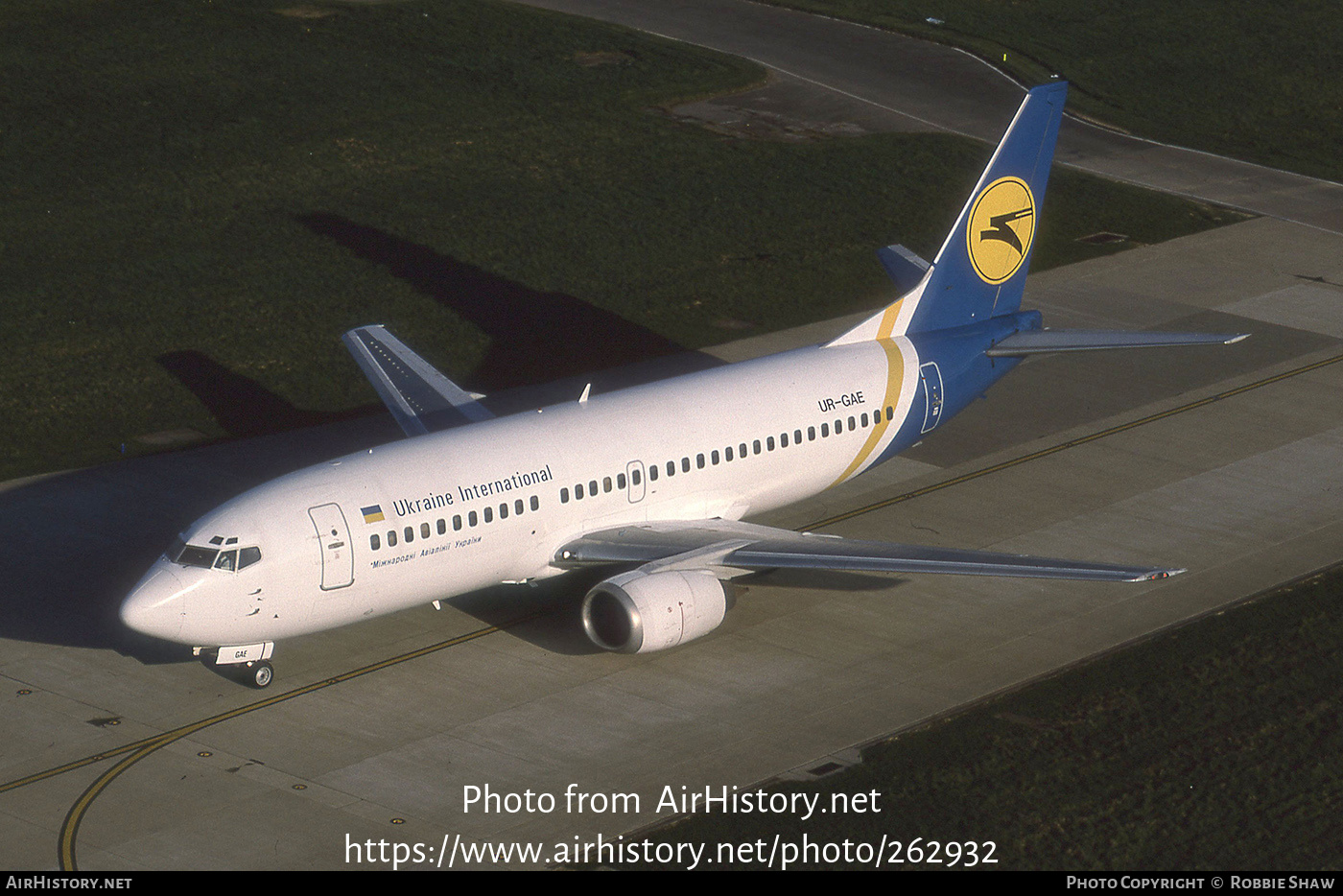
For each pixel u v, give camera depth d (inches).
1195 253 4175.7
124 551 2613.2
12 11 5689.0
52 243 4008.4
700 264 4028.1
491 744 2094.0
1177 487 2910.9
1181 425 3184.1
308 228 4160.9
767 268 4005.9
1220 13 6314.0
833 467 2623.0
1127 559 2630.4
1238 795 1995.6
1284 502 2849.4
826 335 3614.7
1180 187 4692.4
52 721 2129.7
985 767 2052.2
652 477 2402.8
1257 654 2335.1
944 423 2765.7
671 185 4532.5
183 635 2084.2
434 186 4463.6
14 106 4869.6
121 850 1849.2
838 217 4347.9
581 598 2509.8
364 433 3100.4
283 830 1895.9
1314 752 2087.8
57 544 2630.4
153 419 3142.2
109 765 2030.0
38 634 2353.6
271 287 3806.6
